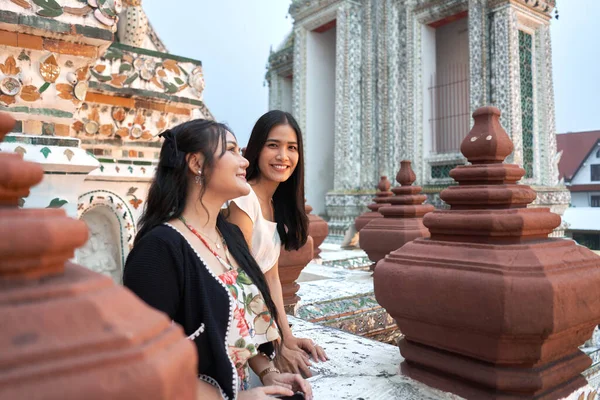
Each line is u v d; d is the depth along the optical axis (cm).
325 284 408
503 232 165
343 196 1188
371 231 437
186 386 55
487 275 153
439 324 168
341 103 1222
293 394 150
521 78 976
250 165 218
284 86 1614
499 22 938
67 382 45
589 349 253
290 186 225
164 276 125
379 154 1188
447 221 179
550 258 157
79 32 202
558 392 164
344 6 1216
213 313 129
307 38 1354
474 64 972
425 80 1126
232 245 151
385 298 184
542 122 1000
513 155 911
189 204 143
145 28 383
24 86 197
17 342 46
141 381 48
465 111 1127
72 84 211
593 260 169
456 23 1177
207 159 138
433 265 170
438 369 176
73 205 210
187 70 325
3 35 188
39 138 200
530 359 155
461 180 189
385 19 1183
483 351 159
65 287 52
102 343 49
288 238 226
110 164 296
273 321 152
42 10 192
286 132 211
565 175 1392
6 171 52
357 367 199
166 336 56
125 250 306
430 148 1127
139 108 307
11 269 51
